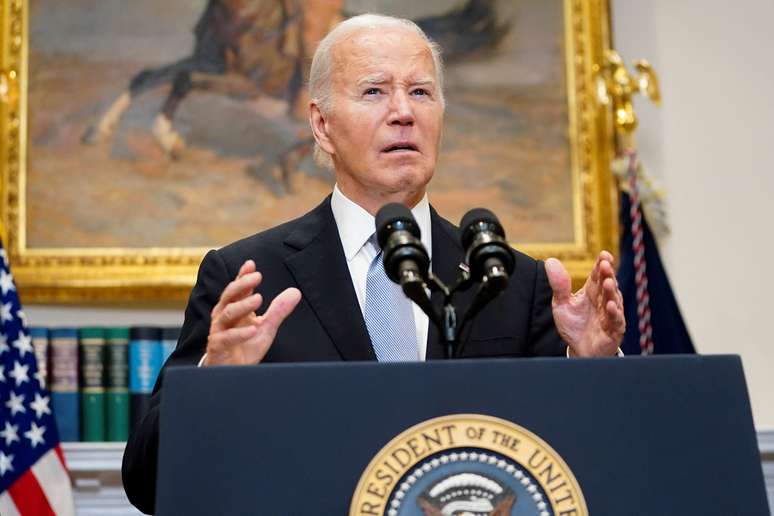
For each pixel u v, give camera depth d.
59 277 11.62
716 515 3.87
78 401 10.99
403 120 6.23
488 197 12.26
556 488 3.85
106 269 11.70
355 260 6.32
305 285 6.14
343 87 6.39
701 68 12.46
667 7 12.59
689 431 3.94
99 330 11.09
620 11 12.71
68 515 10.05
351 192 6.45
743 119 12.34
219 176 12.07
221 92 12.24
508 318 6.12
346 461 3.88
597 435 3.91
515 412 3.92
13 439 10.09
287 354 5.87
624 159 11.86
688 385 3.98
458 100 12.45
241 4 12.41
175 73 12.24
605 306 5.11
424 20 12.58
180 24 12.36
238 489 3.85
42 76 12.15
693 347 11.53
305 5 12.41
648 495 3.87
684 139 12.32
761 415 11.75
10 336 10.34
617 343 5.19
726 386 4.00
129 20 12.34
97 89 12.16
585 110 12.47
